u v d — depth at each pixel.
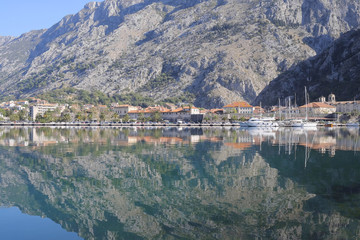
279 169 37.12
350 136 87.25
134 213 22.25
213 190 27.64
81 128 142.38
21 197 25.88
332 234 18.11
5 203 24.42
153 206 23.56
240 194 26.38
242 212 21.97
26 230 19.38
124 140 74.25
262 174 34.31
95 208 23.31
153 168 37.62
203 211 22.34
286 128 144.75
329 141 71.75
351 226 19.19
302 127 154.75
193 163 41.25
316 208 22.56
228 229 19.09
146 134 97.50
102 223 20.48
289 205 23.23
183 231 18.92
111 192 27.31
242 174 34.28
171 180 31.45
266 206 23.09
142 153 50.81
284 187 28.50
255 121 162.00
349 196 25.44
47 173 34.75
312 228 19.02
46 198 25.72
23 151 52.56
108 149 55.94
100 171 35.84
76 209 23.12
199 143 67.50
